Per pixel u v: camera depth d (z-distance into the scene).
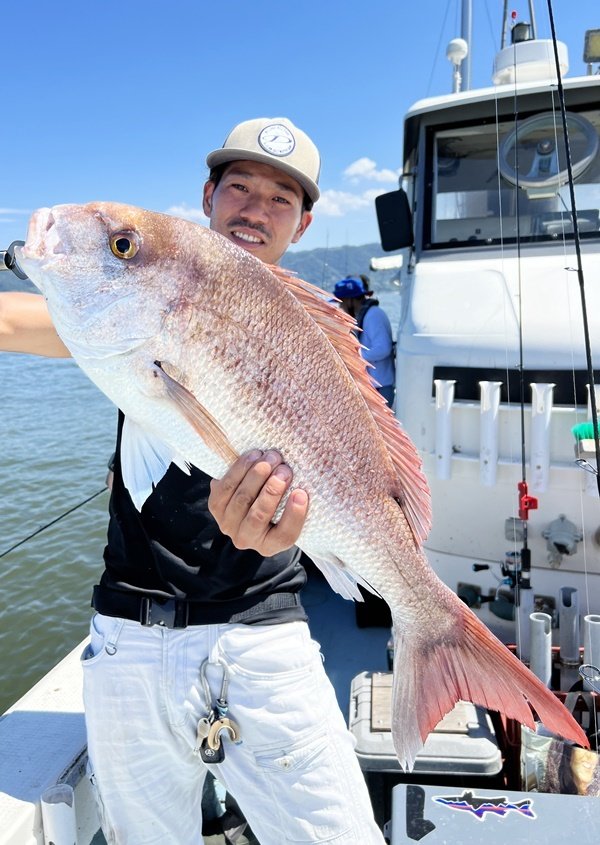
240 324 1.40
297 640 1.78
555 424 2.63
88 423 14.46
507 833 1.80
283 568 1.81
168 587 1.71
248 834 2.27
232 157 1.96
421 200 3.57
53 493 9.95
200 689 1.71
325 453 1.48
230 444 1.40
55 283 1.37
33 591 7.17
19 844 1.82
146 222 1.38
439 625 1.61
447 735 2.26
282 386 1.43
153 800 1.78
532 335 2.70
